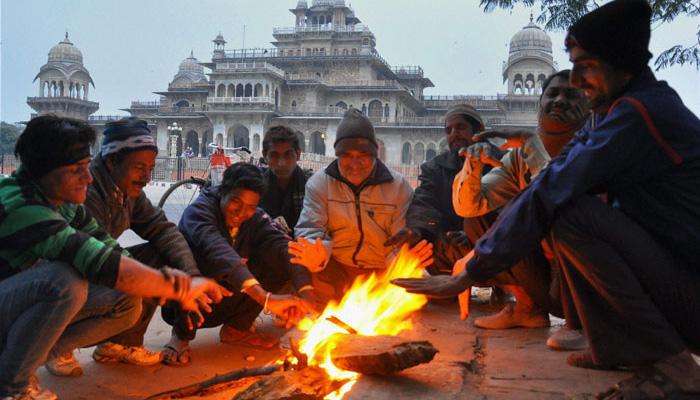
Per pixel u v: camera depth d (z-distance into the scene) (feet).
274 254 13.33
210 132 227.20
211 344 13.55
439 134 202.80
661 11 24.62
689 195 7.39
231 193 12.35
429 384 8.38
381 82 217.36
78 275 8.29
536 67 206.80
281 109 222.48
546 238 8.51
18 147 8.45
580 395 7.73
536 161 10.79
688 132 7.34
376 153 14.06
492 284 12.15
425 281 8.84
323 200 14.33
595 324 7.84
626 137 7.36
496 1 27.12
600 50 7.70
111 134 10.83
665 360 7.30
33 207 8.23
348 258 14.75
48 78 270.05
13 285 8.23
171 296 8.82
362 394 7.99
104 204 10.80
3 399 8.25
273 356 12.66
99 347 11.75
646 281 7.47
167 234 11.72
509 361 9.54
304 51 236.22
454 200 12.21
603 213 7.53
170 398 9.89
